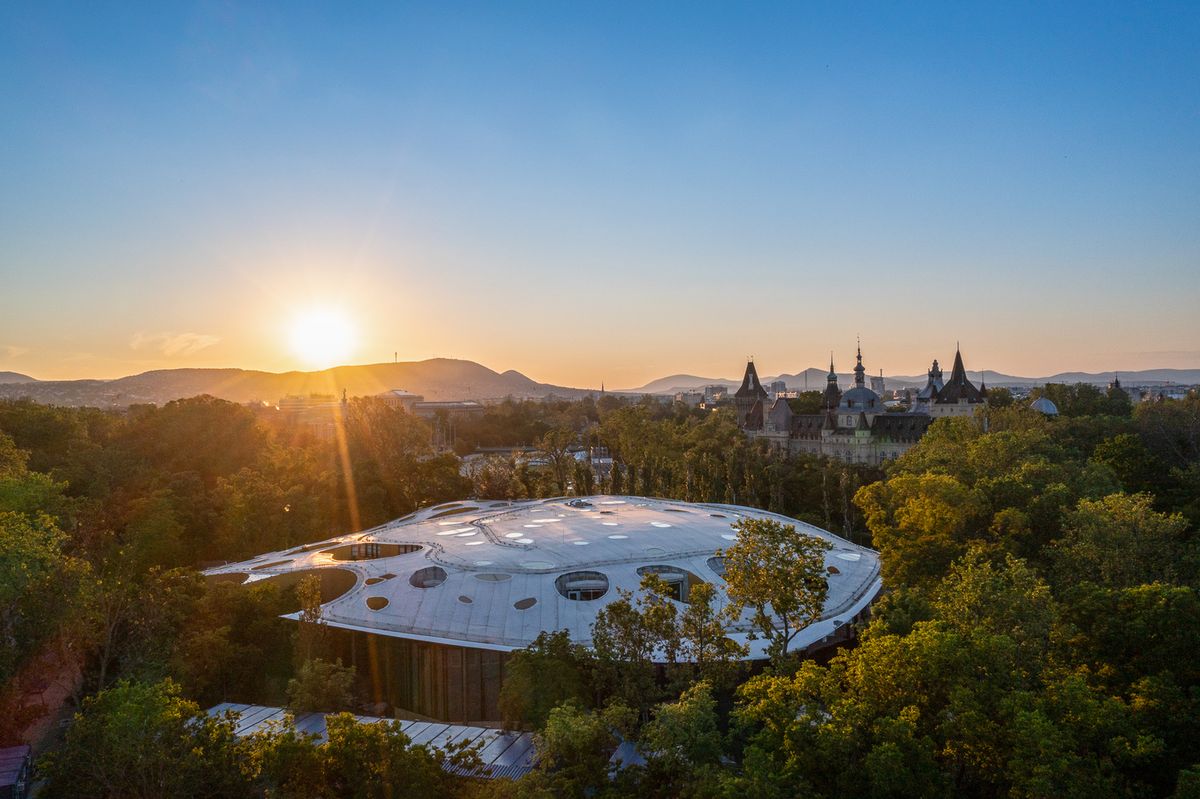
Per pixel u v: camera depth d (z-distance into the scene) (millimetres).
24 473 107688
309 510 149125
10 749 68438
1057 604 74625
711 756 56375
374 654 89500
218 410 177875
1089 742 51188
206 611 90375
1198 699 54406
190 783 52562
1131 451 142750
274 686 88188
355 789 53750
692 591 74625
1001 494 111938
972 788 55562
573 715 60094
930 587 92438
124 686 56156
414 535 126688
